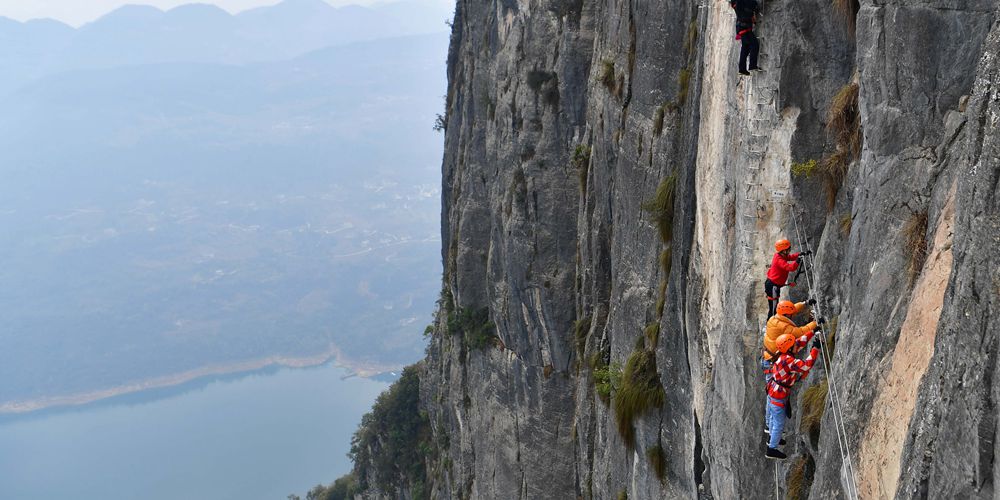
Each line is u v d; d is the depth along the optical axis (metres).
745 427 19.11
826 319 16.61
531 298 50.81
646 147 31.11
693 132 24.75
